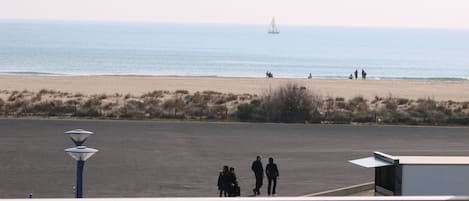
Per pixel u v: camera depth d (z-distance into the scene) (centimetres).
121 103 16850
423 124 14575
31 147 10556
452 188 5716
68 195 7800
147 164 9600
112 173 8994
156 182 8562
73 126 12631
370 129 13288
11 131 11881
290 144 11425
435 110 16312
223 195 7619
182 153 10438
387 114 15462
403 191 5703
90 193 7881
